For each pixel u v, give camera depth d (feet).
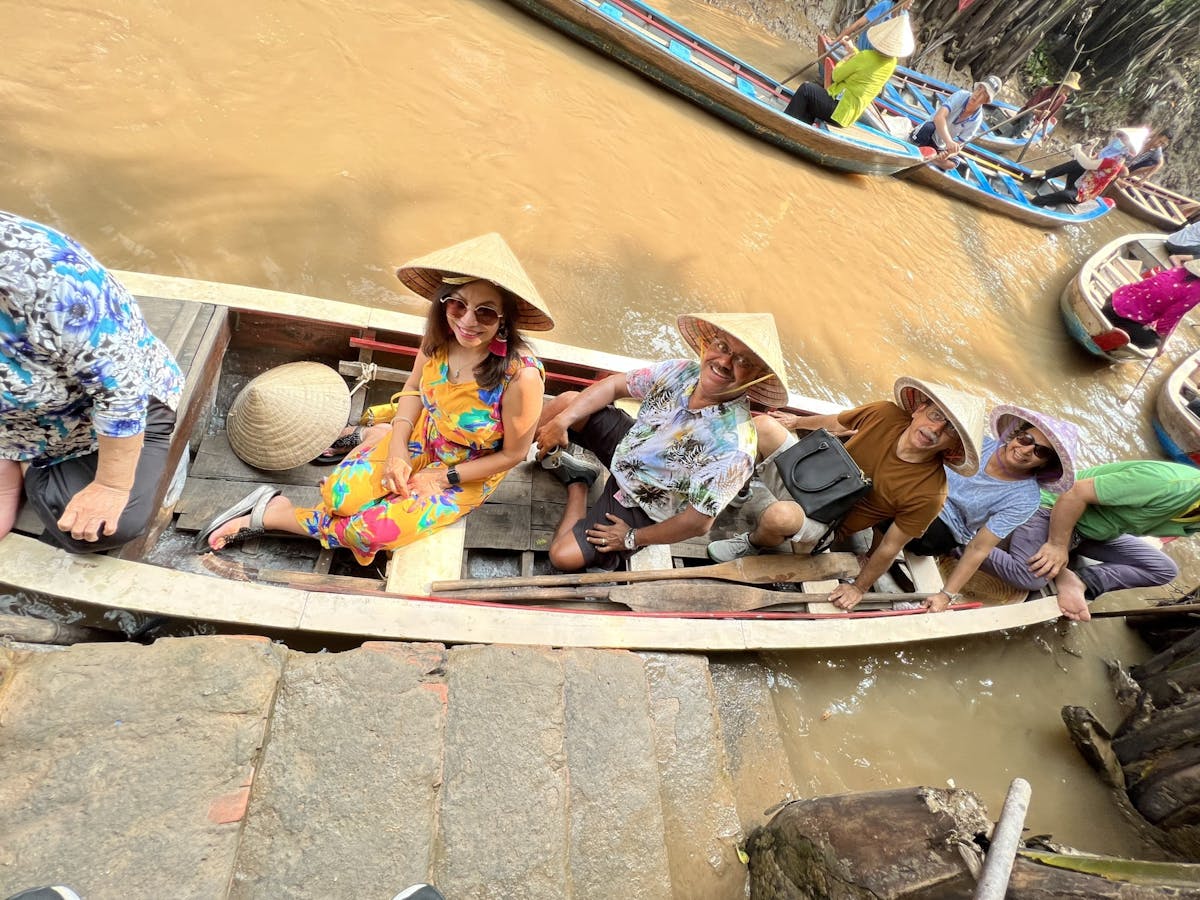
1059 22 36.04
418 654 6.55
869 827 6.25
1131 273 25.48
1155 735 10.35
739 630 9.14
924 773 10.02
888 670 10.84
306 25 17.79
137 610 6.61
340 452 9.45
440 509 8.27
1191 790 9.55
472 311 6.63
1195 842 9.61
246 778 5.20
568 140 19.35
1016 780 5.87
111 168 13.62
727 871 7.41
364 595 7.51
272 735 5.61
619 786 6.73
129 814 4.77
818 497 8.73
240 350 10.19
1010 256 25.79
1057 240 27.96
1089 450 20.30
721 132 23.22
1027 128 31.76
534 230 16.97
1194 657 11.34
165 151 14.32
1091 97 37.50
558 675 7.02
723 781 7.92
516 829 5.88
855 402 17.99
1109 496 10.92
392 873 5.25
